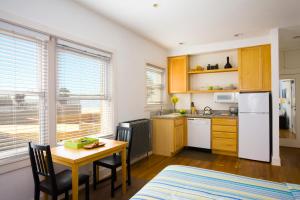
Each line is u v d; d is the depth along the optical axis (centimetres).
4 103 189
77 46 260
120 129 290
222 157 403
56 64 236
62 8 238
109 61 321
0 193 181
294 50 477
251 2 256
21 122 202
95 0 250
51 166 167
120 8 273
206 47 460
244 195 117
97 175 272
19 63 200
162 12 286
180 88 497
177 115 446
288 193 119
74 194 177
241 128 390
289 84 504
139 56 395
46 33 221
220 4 261
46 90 224
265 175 304
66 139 251
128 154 270
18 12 193
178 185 130
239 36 397
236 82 457
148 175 307
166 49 505
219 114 455
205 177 144
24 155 201
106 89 314
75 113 263
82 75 274
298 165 351
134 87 379
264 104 367
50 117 226
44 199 208
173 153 416
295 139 482
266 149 366
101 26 297
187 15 295
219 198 113
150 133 425
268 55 388
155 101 475
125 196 239
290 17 303
